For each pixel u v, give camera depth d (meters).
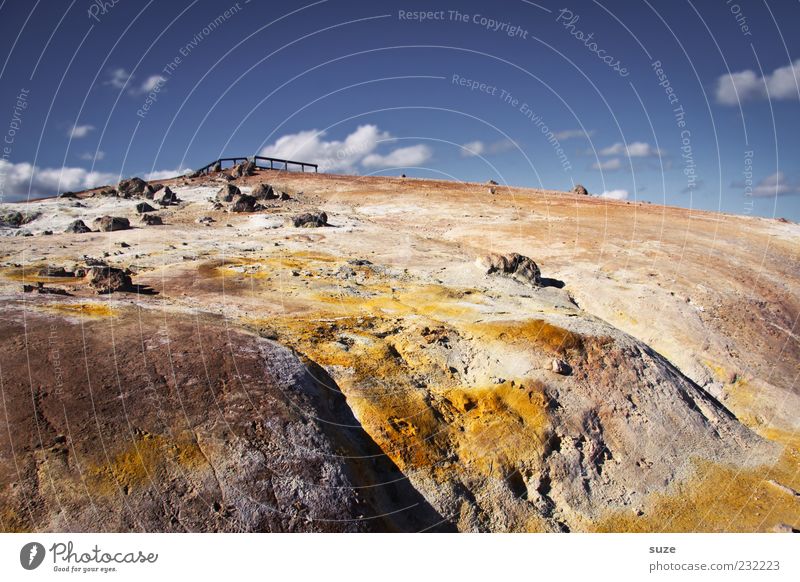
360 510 10.29
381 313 18.19
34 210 37.69
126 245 26.50
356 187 55.22
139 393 10.39
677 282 26.73
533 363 15.38
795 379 21.55
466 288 22.30
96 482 8.81
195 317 14.27
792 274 30.98
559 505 12.69
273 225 35.06
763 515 13.38
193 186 50.75
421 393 13.73
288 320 16.45
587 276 26.31
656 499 13.37
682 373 20.17
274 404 11.07
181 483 9.20
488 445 12.99
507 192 55.91
